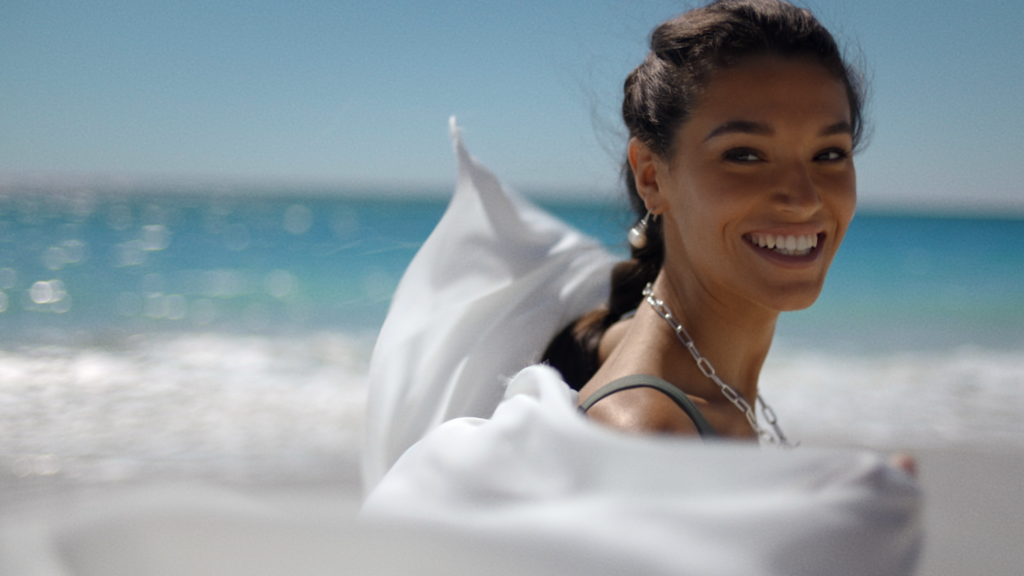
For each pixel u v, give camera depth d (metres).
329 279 18.69
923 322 14.84
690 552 0.57
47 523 0.36
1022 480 5.05
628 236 1.78
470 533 0.48
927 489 4.82
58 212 45.44
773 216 1.29
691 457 0.62
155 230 34.50
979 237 34.22
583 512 0.57
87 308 15.37
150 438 6.10
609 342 1.60
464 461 0.70
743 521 0.60
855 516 0.65
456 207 1.70
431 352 1.60
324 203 58.16
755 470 0.63
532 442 0.68
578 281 1.72
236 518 0.39
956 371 9.45
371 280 17.64
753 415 1.43
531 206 1.79
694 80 1.35
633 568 0.54
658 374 1.33
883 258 26.91
